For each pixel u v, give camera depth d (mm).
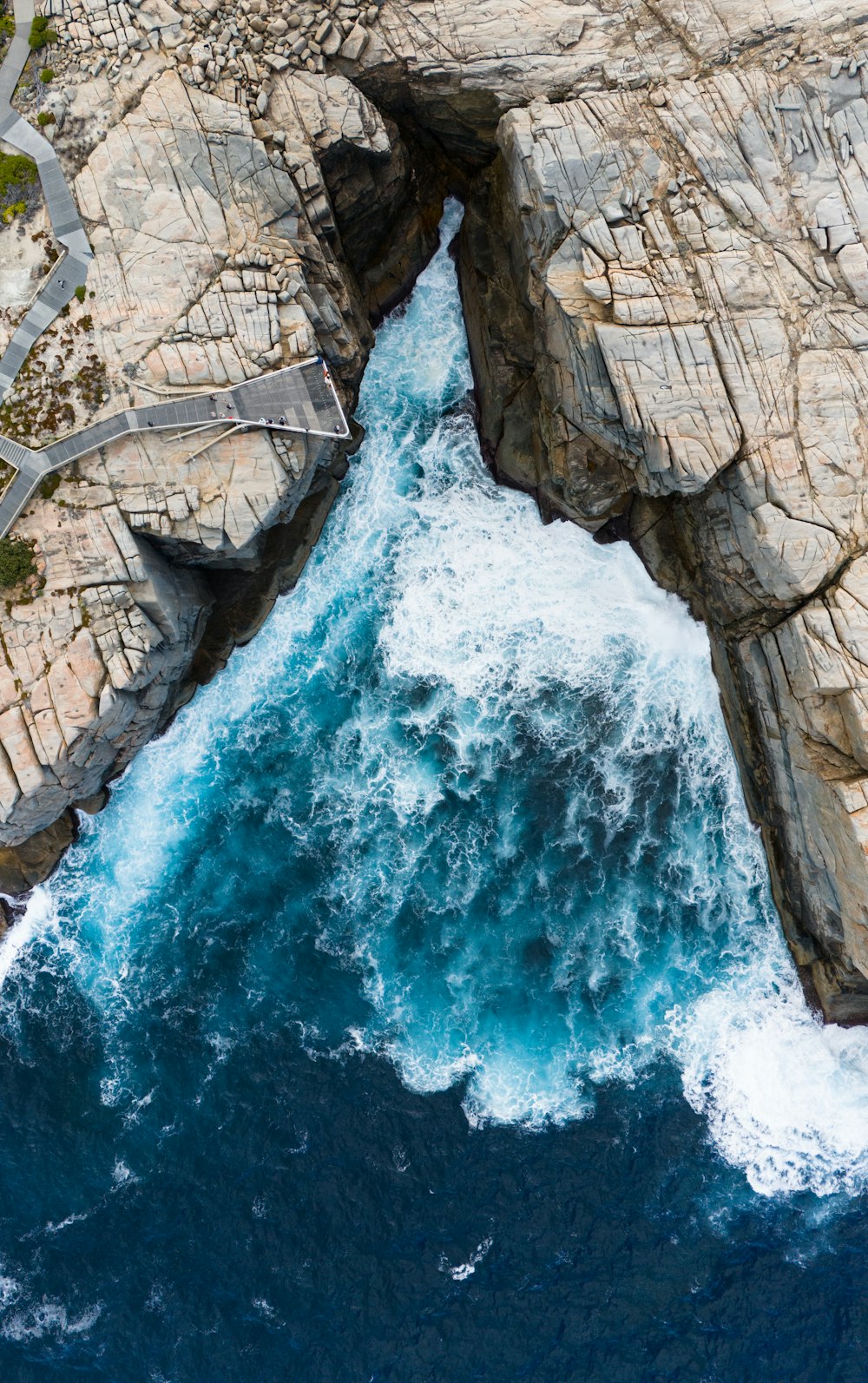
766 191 43219
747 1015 46781
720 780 49188
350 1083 45062
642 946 47312
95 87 43812
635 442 44125
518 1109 44781
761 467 42906
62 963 48000
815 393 42938
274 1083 45156
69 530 44094
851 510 42875
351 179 46531
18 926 48969
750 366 42906
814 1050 46375
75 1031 46719
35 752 43906
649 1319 41531
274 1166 43781
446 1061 45438
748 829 48969
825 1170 44438
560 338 44062
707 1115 45094
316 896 47969
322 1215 42938
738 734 48375
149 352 43781
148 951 47812
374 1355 40906
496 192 48938
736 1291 42031
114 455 43969
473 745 49125
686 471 43062
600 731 49188
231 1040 46000
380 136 44906
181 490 44094
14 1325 42312
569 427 46219
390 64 44625
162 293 43781
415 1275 42031
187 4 43594
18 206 44125
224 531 44625
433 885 47781
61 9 43750
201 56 43344
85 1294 42469
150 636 44781
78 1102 45406
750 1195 43875
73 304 44031
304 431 44188
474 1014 46062
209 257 43719
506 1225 42812
